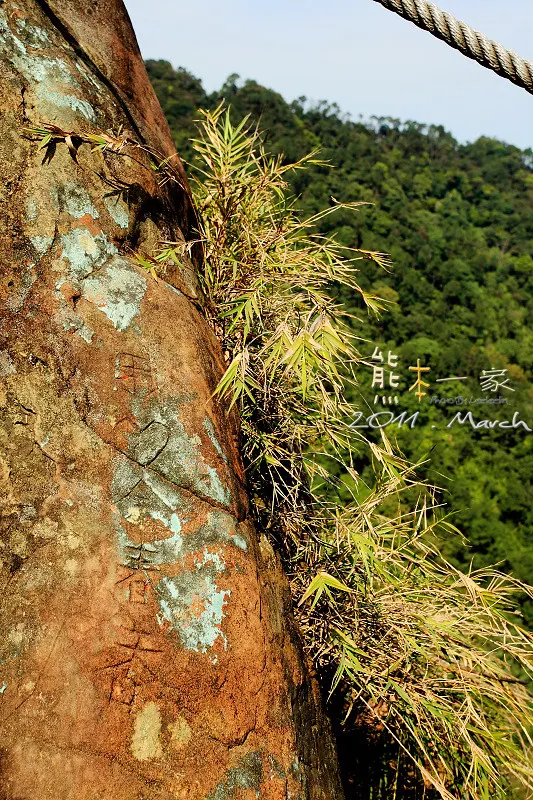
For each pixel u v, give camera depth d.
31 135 1.65
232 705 1.54
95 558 1.50
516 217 30.33
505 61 1.56
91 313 1.63
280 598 1.82
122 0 2.08
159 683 1.48
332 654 2.13
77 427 1.56
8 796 1.32
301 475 2.31
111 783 1.39
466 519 17.28
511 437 19.59
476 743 2.27
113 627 1.47
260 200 2.45
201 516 1.62
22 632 1.41
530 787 2.16
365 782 2.37
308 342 1.84
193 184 2.62
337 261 2.30
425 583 2.38
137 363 1.66
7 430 1.50
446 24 1.55
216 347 1.95
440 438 18.67
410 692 2.14
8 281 1.56
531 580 16.39
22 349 1.54
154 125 2.05
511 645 2.26
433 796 2.36
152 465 1.61
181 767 1.46
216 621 1.57
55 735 1.38
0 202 1.58
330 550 2.23
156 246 1.88
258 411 2.15
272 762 1.57
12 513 1.46
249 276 2.24
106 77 1.90
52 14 1.83
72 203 1.67
